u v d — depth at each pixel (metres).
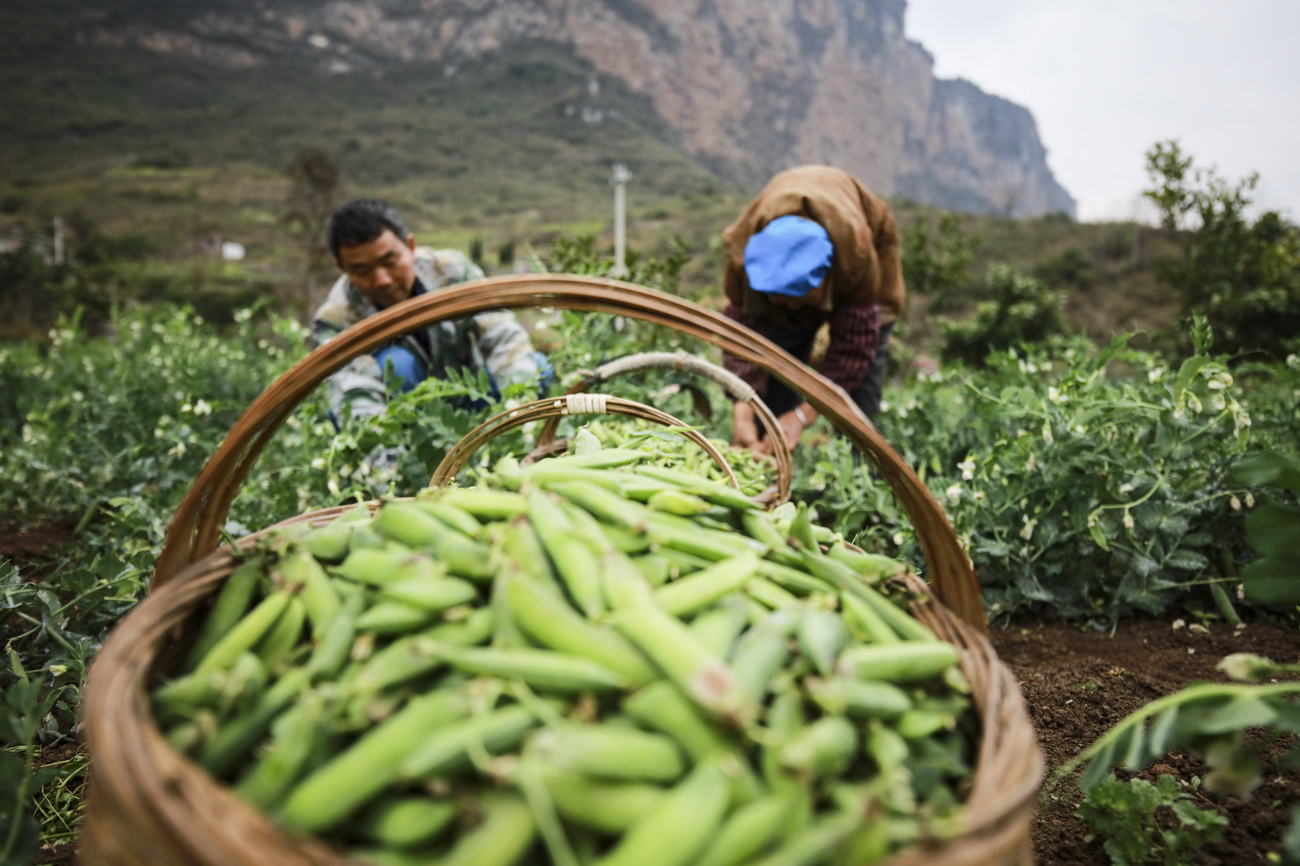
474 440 2.12
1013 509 3.15
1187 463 3.06
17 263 25.75
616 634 1.10
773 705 1.08
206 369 6.07
